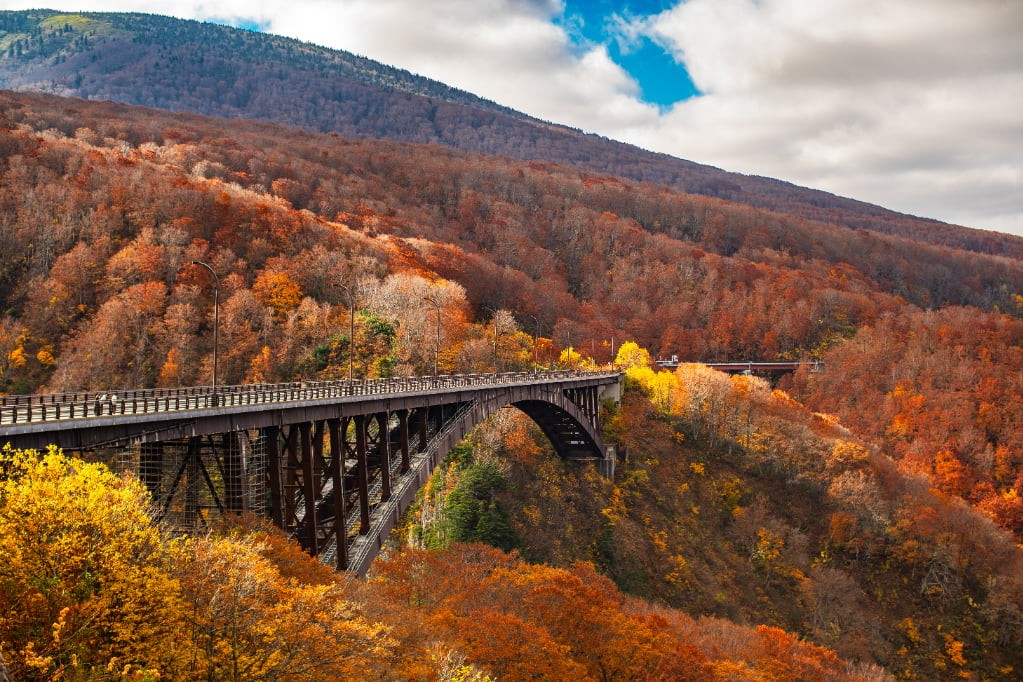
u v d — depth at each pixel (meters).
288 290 138.88
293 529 48.72
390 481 62.97
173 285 137.38
